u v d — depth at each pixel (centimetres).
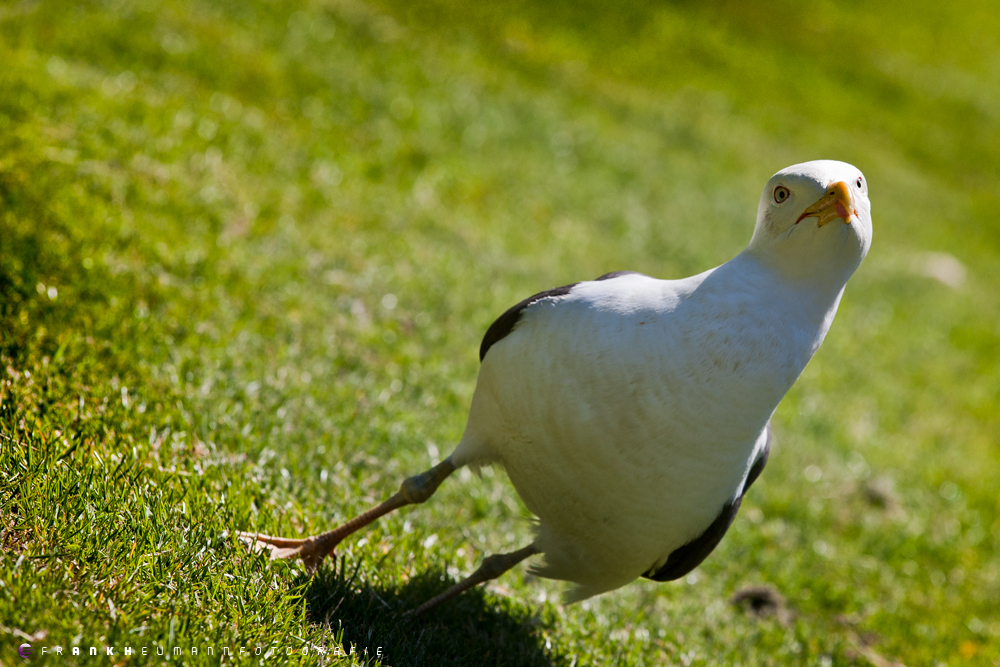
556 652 728
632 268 1631
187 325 905
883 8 4831
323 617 616
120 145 1171
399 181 1552
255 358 916
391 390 982
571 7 3228
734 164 2539
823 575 1042
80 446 644
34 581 499
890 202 2850
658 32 3375
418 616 682
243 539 638
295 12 2097
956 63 4562
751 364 566
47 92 1211
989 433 1648
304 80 1747
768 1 4253
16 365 721
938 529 1245
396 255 1289
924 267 2438
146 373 800
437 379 1047
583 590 714
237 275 1042
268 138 1442
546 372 600
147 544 571
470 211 1582
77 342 779
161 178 1152
